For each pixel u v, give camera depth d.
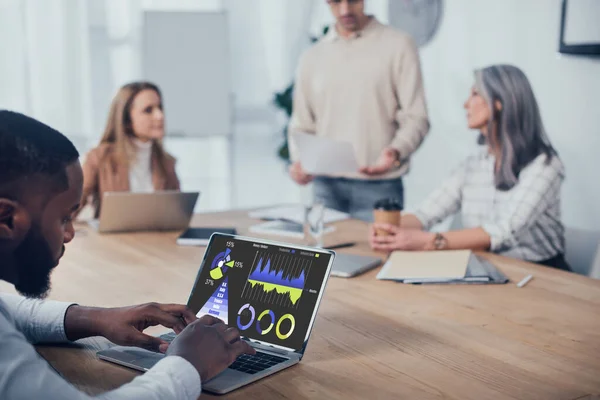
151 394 0.98
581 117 3.48
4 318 0.96
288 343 1.32
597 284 1.84
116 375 1.23
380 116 3.52
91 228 2.52
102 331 1.32
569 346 1.39
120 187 2.94
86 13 4.55
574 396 1.15
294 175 3.22
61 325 1.35
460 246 2.20
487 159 2.63
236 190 5.20
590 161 3.46
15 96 4.45
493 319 1.55
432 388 1.17
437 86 4.28
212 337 1.14
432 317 1.57
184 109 4.65
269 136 5.18
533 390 1.17
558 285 1.83
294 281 1.37
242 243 1.46
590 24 3.35
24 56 4.44
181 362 1.06
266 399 1.12
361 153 3.55
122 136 2.95
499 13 3.84
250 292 1.40
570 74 3.51
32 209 0.99
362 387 1.17
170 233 2.45
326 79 3.57
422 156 4.45
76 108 4.61
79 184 1.05
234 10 4.95
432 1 4.23
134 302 1.68
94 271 1.95
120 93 2.95
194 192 2.44
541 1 3.62
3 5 4.34
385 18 4.61
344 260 2.03
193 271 1.96
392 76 3.48
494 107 2.49
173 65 4.60
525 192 2.39
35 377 0.91
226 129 4.72
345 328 1.49
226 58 4.64
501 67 2.49
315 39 4.71
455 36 4.11
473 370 1.26
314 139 2.89
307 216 2.48
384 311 1.61
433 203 2.71
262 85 5.10
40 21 4.45
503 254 2.51
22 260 1.01
